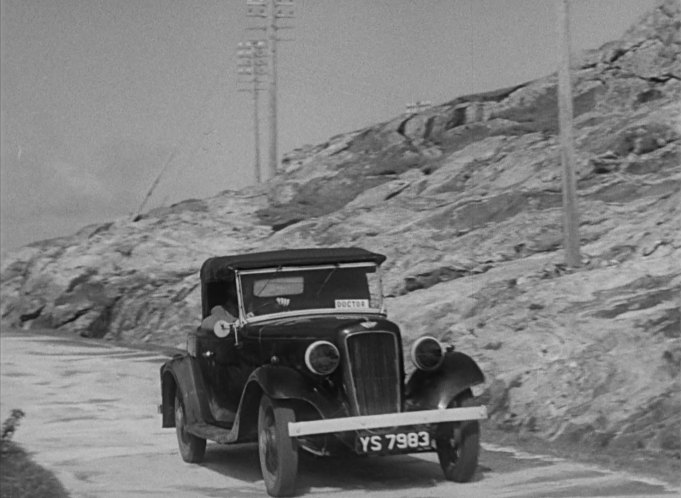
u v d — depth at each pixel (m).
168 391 11.61
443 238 24.77
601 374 13.10
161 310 27.61
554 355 14.16
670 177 24.66
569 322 15.22
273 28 34.59
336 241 26.91
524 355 14.40
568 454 11.07
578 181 25.77
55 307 30.17
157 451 11.96
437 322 17.64
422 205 28.75
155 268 30.02
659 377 12.70
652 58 33.78
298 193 33.59
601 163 26.20
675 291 15.67
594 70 34.41
